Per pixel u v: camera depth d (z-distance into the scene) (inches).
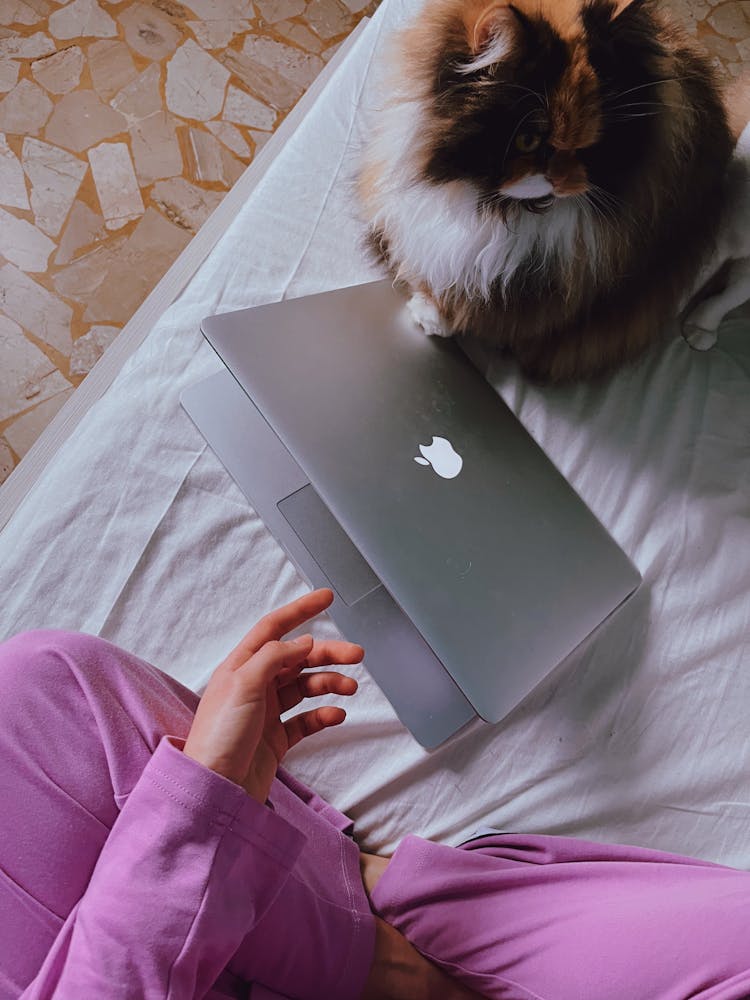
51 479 39.8
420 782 36.6
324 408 37.3
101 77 68.1
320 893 31.4
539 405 42.2
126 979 23.2
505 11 27.1
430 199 33.5
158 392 41.3
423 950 32.8
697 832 36.2
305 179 46.2
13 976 26.2
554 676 37.9
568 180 30.4
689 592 39.2
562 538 37.1
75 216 64.8
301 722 28.7
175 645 37.9
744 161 36.4
